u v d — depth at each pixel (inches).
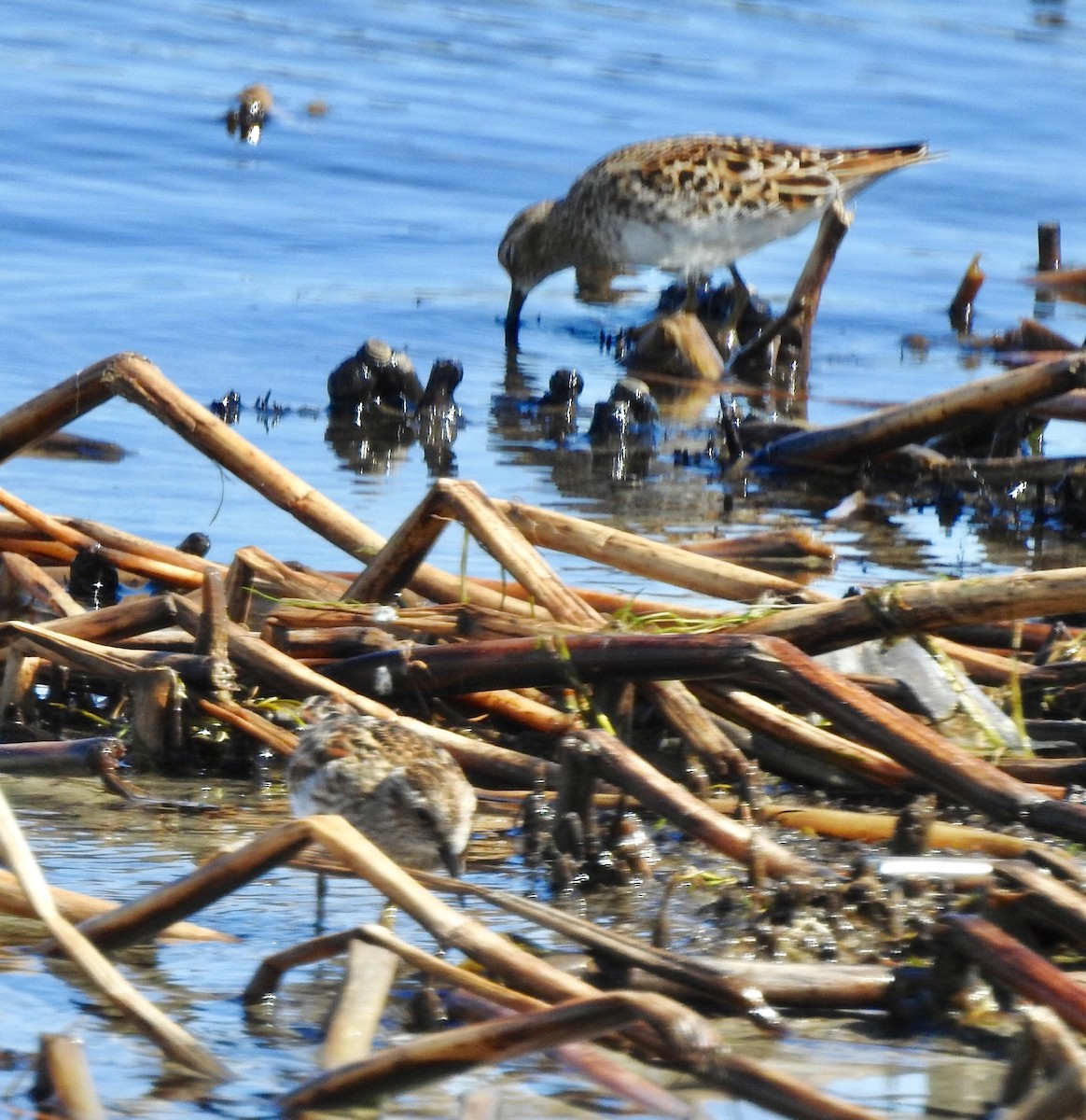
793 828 354.9
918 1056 256.5
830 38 1536.7
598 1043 248.2
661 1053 239.8
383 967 254.5
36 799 365.4
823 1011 268.2
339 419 700.7
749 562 526.9
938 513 626.8
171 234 950.4
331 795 335.3
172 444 652.7
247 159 1102.4
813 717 397.7
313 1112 231.0
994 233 1056.2
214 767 391.2
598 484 642.8
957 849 333.7
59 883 315.6
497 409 738.2
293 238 970.7
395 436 687.7
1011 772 365.7
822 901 304.3
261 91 1170.0
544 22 1537.9
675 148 879.1
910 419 627.8
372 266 939.3
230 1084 241.3
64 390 466.3
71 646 390.9
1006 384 602.9
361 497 599.2
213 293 854.5
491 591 448.5
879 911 302.5
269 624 411.8
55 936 242.2
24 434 471.8
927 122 1274.6
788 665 340.5
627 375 804.0
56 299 816.3
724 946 297.0
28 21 1406.3
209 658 386.6
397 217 1027.9
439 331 853.8
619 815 333.1
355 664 397.4
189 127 1148.5
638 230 880.3
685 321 827.4
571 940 280.1
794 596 429.4
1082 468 625.6
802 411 755.4
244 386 732.7
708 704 380.8
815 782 381.4
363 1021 246.4
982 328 890.7
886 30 1585.9
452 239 1002.7
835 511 619.8
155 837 344.5
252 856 263.3
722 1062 217.6
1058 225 962.7
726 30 1551.4
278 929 301.3
